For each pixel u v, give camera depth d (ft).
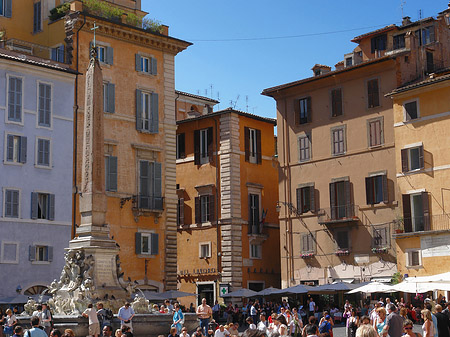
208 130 197.98
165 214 167.84
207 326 98.78
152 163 167.12
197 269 194.08
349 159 172.35
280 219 184.55
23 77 146.92
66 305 83.71
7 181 141.69
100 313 78.28
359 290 114.42
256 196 197.06
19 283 140.36
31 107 147.43
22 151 144.46
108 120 159.53
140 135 165.48
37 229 144.66
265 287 194.29
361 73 172.24
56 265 146.41
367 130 169.89
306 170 180.86
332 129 176.55
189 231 197.67
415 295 156.76
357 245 168.35
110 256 86.99
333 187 174.29
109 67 161.58
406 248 158.30
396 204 162.50
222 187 191.83
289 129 185.68
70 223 150.00
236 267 187.21
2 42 152.76
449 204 153.07
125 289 86.43
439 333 64.39
